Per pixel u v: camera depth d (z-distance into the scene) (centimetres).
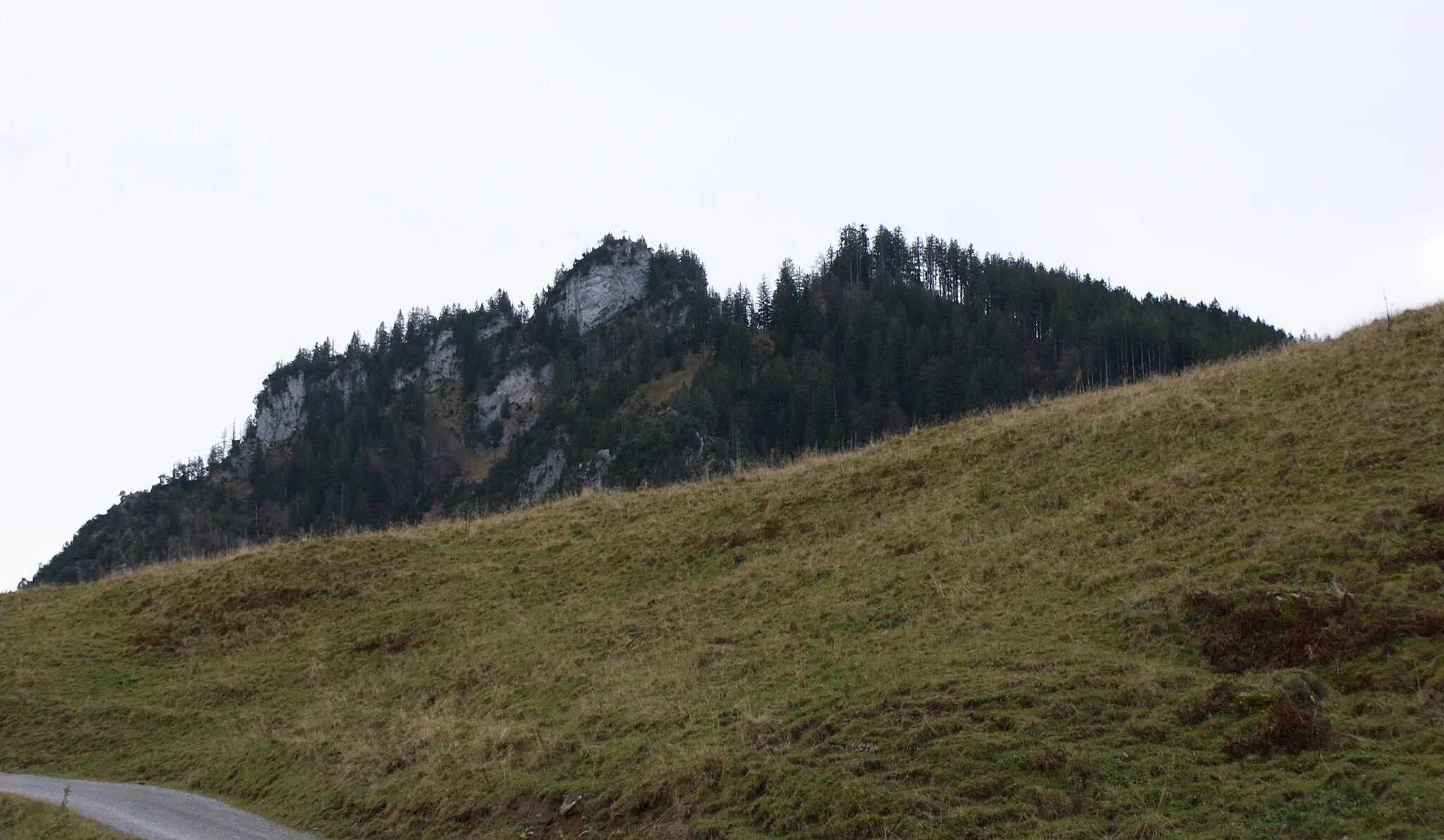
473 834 1490
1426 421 1953
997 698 1393
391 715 2200
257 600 3231
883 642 1812
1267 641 1403
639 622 2411
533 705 2022
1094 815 1091
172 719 2520
